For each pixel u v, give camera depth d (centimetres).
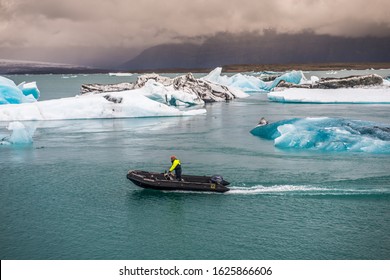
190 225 2156
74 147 4181
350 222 2139
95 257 1841
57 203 2519
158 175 2694
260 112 6931
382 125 4041
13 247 1948
